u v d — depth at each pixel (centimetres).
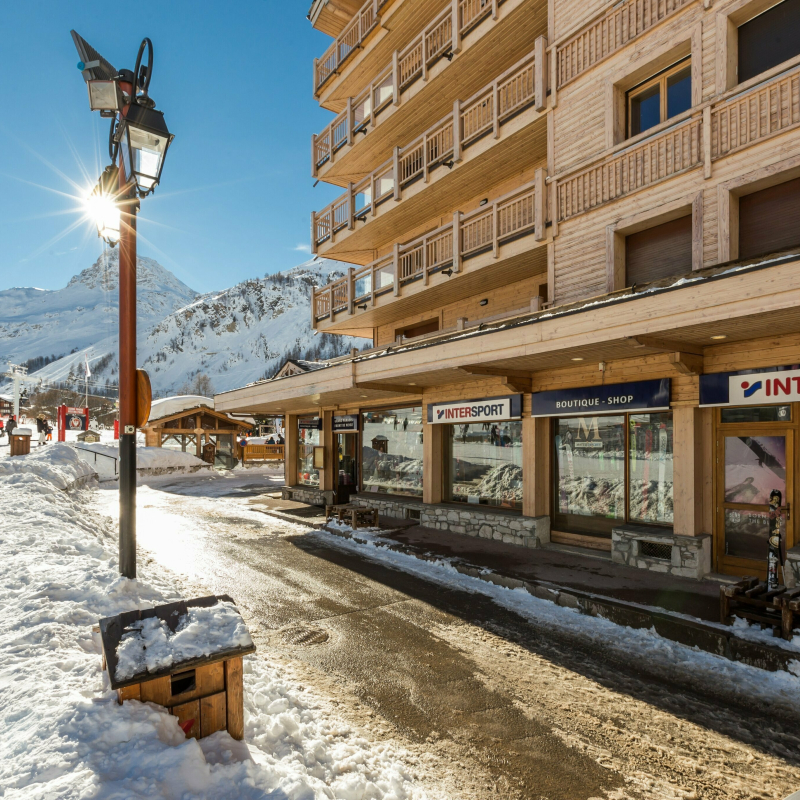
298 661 534
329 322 1797
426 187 1305
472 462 1223
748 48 763
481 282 1256
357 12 1706
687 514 789
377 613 682
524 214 1090
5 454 2305
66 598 532
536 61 1023
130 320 577
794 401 665
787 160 682
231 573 880
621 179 884
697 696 471
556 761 375
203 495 2122
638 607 638
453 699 461
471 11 1294
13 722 299
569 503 1018
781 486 721
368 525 1265
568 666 530
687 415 793
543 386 1019
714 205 760
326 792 292
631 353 805
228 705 304
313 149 1861
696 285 603
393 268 1454
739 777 361
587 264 934
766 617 553
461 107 1210
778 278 532
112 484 2652
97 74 512
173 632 303
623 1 884
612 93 905
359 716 427
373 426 1573
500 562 888
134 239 576
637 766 371
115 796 230
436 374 1052
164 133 530
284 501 1867
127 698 283
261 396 1655
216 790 258
